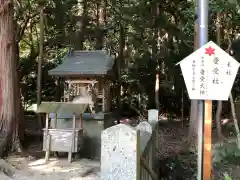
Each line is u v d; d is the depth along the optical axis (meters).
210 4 7.20
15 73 7.65
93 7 13.80
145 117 14.24
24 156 7.07
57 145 6.60
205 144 3.75
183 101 14.72
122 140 2.43
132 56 13.72
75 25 12.12
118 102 11.91
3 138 7.11
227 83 3.68
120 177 2.42
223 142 8.43
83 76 7.51
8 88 7.36
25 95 14.65
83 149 7.40
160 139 8.69
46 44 12.50
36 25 13.95
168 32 11.68
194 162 6.51
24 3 11.66
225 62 3.68
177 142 8.88
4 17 7.32
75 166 6.25
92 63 7.73
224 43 10.92
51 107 6.76
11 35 7.46
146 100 14.97
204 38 3.94
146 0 10.89
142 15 11.29
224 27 10.29
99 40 12.34
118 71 8.84
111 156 2.44
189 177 5.82
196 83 3.73
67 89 7.87
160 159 6.16
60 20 11.53
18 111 8.18
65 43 12.42
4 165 5.73
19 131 8.39
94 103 7.59
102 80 7.76
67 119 7.54
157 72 13.29
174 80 13.51
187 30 10.53
